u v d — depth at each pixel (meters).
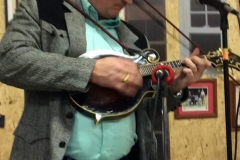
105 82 1.08
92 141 1.11
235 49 1.87
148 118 1.26
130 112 1.16
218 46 1.82
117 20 1.29
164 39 1.77
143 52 1.24
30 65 1.03
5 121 1.66
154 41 1.76
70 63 1.05
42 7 1.14
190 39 1.74
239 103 1.67
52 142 1.05
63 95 1.11
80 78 1.04
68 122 1.09
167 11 1.78
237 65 1.29
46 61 1.03
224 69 1.24
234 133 1.85
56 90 1.07
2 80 1.07
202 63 1.20
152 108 1.26
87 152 1.11
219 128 1.84
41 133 1.08
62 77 1.03
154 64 1.20
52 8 1.16
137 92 1.19
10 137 1.66
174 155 1.79
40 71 1.03
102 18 1.28
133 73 1.13
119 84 1.11
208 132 1.83
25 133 1.09
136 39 1.33
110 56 1.15
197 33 1.81
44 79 1.03
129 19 1.75
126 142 1.17
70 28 1.14
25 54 1.04
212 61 1.27
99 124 1.12
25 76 1.03
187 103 1.80
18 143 1.09
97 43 1.21
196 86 1.81
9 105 1.67
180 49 1.79
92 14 1.25
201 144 1.82
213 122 1.83
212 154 1.83
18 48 1.05
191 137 1.81
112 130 1.14
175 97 1.23
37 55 1.04
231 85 1.84
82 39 1.14
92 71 1.06
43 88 1.05
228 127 1.27
